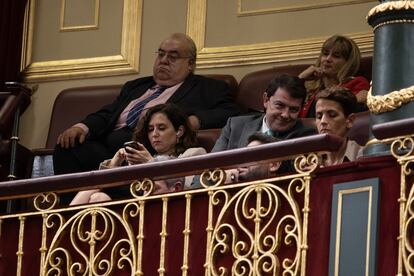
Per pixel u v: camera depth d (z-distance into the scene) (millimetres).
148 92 16734
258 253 11477
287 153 11516
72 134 16359
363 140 14219
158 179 12320
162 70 16688
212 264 11719
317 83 15812
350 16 17375
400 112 11547
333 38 15836
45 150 16969
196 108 16391
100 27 18750
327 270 11117
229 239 11727
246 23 17938
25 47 18859
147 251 12219
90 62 18594
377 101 11625
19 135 18531
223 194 11867
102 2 18844
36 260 12898
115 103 16844
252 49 17734
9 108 16266
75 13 18906
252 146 11758
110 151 16359
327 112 13477
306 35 17578
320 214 11281
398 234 10836
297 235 11320
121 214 12453
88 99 17859
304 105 15562
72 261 12648
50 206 13070
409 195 10805
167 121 14414
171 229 12125
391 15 11766
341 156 13289
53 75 18672
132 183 12430
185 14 18359
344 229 11094
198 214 12000
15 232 13109
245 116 14641
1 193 13070
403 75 11641
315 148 11375
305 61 17438
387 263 10836
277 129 14039
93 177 12648
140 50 18469
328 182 11320
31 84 18719
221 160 11859
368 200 11031
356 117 14359
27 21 18953
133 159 13727
